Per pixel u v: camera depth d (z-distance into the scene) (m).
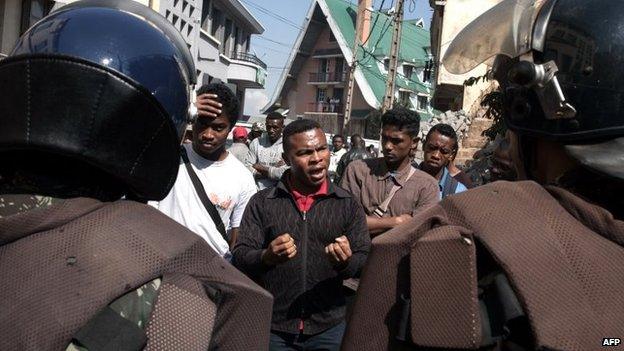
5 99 1.08
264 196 3.08
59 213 1.06
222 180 3.35
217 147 3.35
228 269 1.22
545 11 1.22
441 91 16.70
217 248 3.16
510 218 1.13
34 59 1.08
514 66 1.21
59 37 1.17
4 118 1.07
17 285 0.99
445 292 1.09
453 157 4.41
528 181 1.22
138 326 1.01
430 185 3.81
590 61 1.12
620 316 1.01
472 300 1.06
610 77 1.10
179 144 1.25
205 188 3.31
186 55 1.43
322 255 2.95
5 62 1.09
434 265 1.12
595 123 1.12
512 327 1.05
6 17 12.98
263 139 6.64
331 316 2.92
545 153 1.24
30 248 1.02
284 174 3.13
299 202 3.05
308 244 2.96
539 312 1.01
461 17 15.34
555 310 1.01
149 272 1.05
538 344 0.98
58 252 1.02
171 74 1.27
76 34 1.17
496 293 1.09
